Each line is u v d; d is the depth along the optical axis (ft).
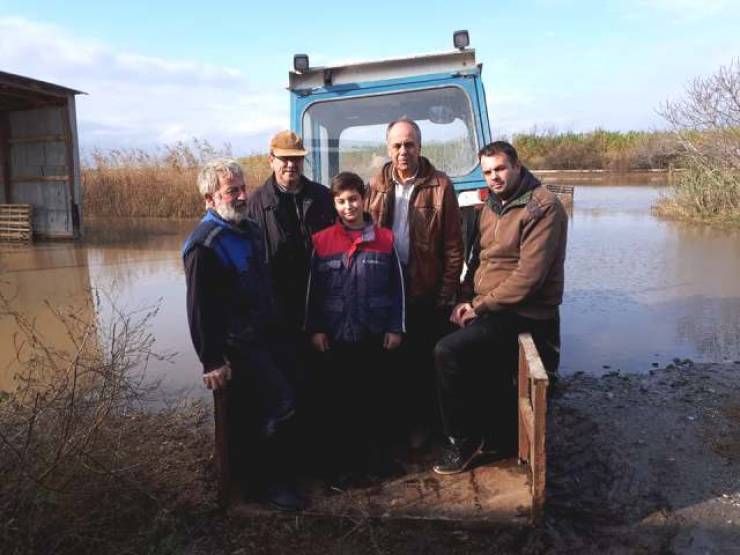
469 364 11.37
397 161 12.04
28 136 47.75
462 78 16.14
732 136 51.78
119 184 62.95
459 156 16.47
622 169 125.59
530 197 11.51
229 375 10.16
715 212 50.44
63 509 9.45
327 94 16.61
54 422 10.32
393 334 11.69
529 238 11.39
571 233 43.83
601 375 17.51
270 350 10.80
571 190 62.03
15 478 9.26
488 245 12.19
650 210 57.77
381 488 10.96
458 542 9.75
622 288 27.25
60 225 47.32
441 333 13.16
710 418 14.42
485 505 10.36
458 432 11.38
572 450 13.05
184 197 62.34
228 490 10.62
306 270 12.35
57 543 9.20
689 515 10.67
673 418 14.49
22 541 9.00
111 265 34.83
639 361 18.51
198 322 9.80
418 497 10.64
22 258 37.78
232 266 10.14
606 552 9.65
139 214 63.00
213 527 10.26
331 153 16.92
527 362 9.91
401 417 13.34
